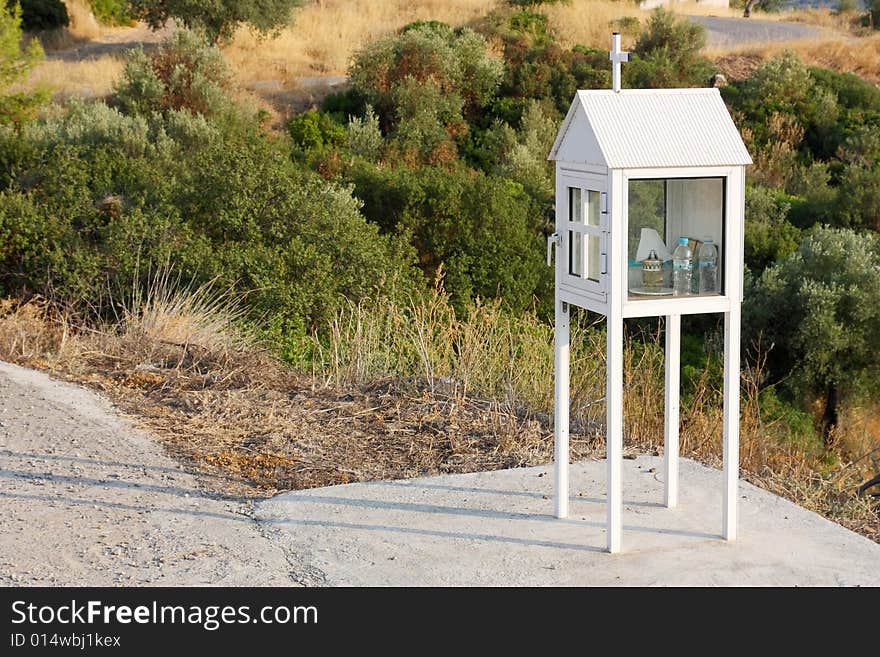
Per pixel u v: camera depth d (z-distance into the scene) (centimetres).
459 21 3019
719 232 385
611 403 380
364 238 1280
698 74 2731
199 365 686
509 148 2319
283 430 554
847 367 1568
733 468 397
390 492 461
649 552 389
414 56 2478
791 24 3584
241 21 2822
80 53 2841
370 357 690
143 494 457
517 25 2964
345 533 412
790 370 1574
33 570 374
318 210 1248
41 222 1173
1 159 1436
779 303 1583
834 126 2541
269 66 2723
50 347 726
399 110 2367
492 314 740
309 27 2981
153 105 2275
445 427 561
